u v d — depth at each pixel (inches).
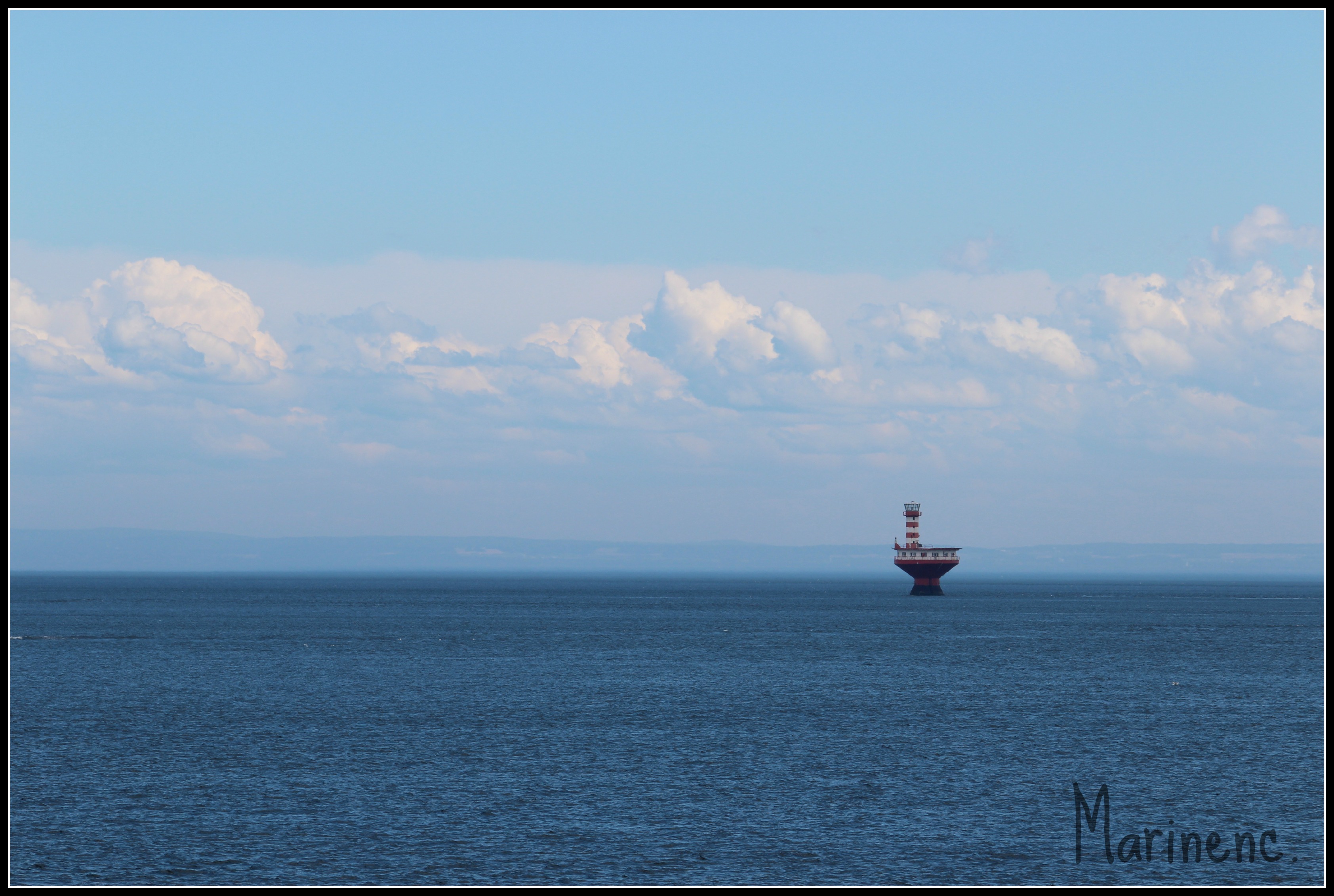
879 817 4928.6
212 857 4335.6
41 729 6909.5
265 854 4375.0
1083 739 6737.2
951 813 4995.1
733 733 6875.0
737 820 4852.4
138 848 4426.7
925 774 5733.3
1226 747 6496.1
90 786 5349.4
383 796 5196.9
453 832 4655.5
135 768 5743.1
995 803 5172.2
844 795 5285.4
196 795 5201.8
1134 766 5979.3
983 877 4207.7
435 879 4131.4
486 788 5364.2
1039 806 5123.0
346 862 4291.3
